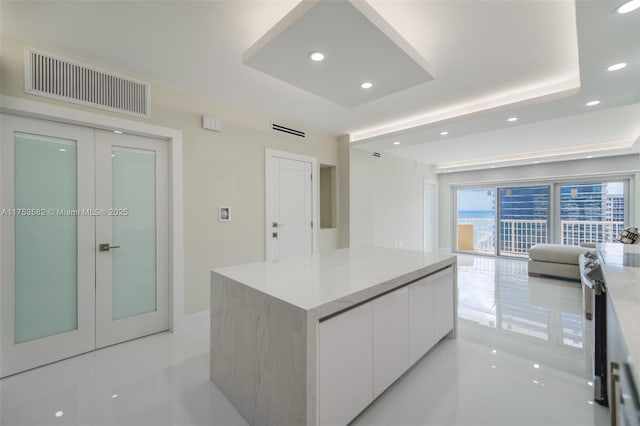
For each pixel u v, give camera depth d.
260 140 3.77
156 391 1.98
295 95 3.18
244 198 3.59
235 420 1.71
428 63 2.26
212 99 3.26
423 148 5.64
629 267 1.79
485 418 1.70
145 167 2.86
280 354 1.45
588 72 2.28
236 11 1.86
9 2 1.75
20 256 2.23
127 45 2.22
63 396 1.93
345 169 4.88
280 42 1.87
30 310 2.27
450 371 2.19
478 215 7.71
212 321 2.06
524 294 4.10
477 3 1.76
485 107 3.37
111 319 2.66
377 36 1.80
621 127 4.26
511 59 2.39
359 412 1.62
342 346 1.51
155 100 2.82
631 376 0.75
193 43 2.21
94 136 2.57
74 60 2.37
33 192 2.28
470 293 4.16
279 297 1.47
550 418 1.69
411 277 2.04
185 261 3.06
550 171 6.32
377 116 3.86
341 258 2.54
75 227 2.48
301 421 1.33
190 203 3.10
